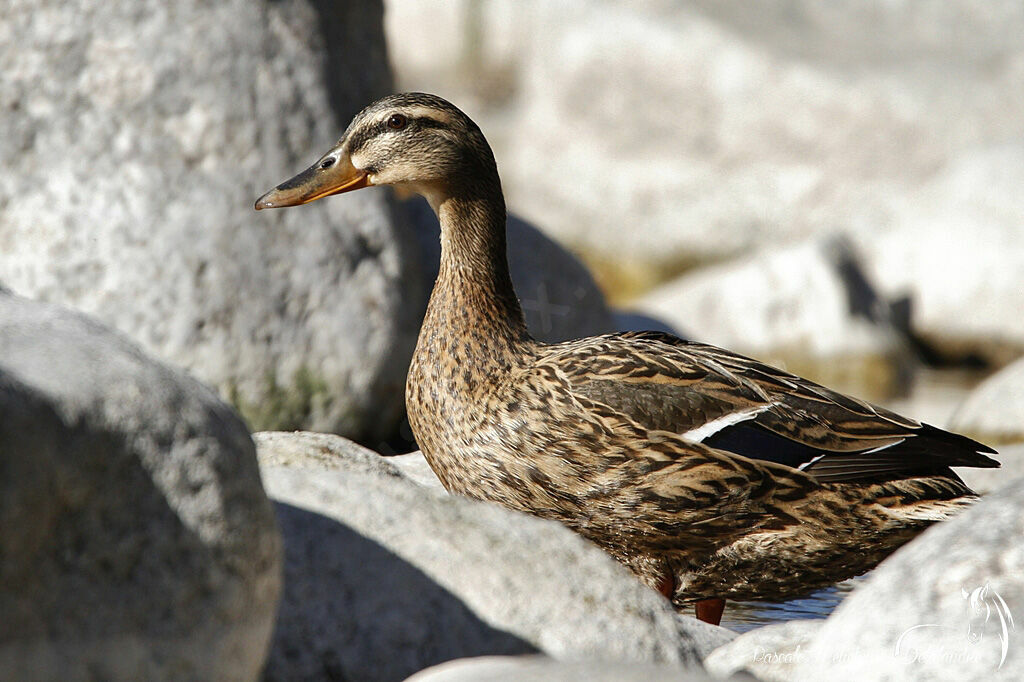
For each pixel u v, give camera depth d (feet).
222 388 39.91
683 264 85.35
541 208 89.86
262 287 40.47
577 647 18.47
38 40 41.04
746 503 27.55
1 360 14.46
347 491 19.53
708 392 28.04
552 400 27.66
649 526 27.81
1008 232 67.15
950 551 16.46
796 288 64.85
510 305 30.04
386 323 41.39
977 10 89.51
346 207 41.83
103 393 14.49
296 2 42.98
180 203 40.47
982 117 81.35
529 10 100.68
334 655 18.12
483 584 18.79
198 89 41.19
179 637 14.43
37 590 13.74
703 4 90.79
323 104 42.70
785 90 84.48
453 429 28.66
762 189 84.53
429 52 105.09
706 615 29.25
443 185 30.68
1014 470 35.24
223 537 14.74
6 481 13.41
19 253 40.01
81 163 40.50
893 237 70.08
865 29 89.86
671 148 87.15
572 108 90.02
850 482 27.91
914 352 66.54
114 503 14.26
